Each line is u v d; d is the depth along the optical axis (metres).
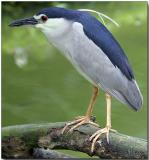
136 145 7.99
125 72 9.02
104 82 9.01
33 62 18.28
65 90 15.98
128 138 8.07
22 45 19.75
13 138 8.60
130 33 21.03
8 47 19.53
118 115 14.15
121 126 13.69
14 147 8.64
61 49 9.27
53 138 8.44
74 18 9.05
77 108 14.83
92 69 9.04
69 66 17.81
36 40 20.23
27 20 9.24
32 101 15.22
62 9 9.10
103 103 14.72
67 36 9.05
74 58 9.12
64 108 14.84
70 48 9.10
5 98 15.22
